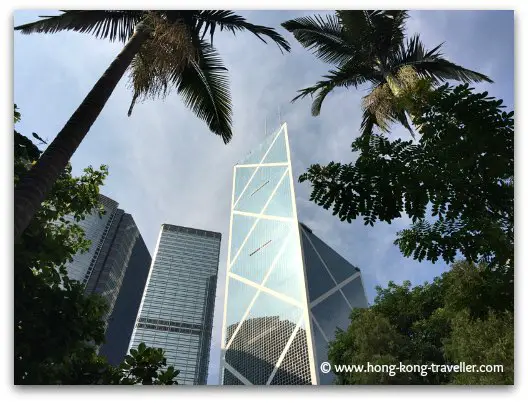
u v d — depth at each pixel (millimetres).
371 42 10070
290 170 103188
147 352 6289
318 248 92188
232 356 82188
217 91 8117
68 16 7062
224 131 8281
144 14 6949
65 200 8109
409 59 9969
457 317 8617
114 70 5742
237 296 93250
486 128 4340
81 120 5016
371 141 5012
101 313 6156
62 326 5566
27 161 6465
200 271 112438
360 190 4980
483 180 4352
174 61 6180
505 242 4277
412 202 4680
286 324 75938
